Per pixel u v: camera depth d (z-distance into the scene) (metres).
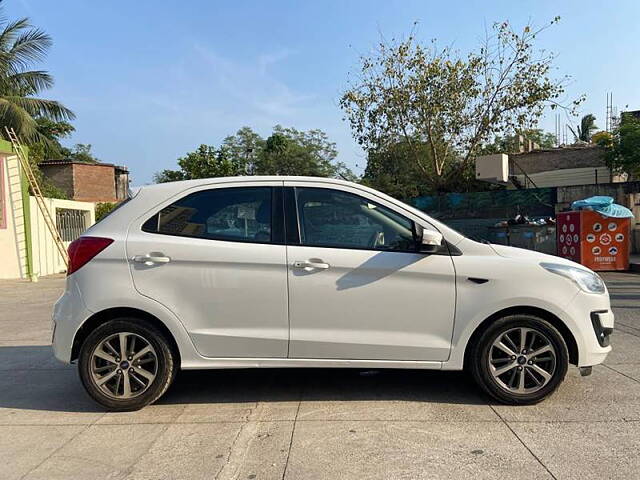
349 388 5.11
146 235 4.63
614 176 28.58
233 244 4.59
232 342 4.55
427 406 4.61
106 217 4.77
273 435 4.07
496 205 20.14
